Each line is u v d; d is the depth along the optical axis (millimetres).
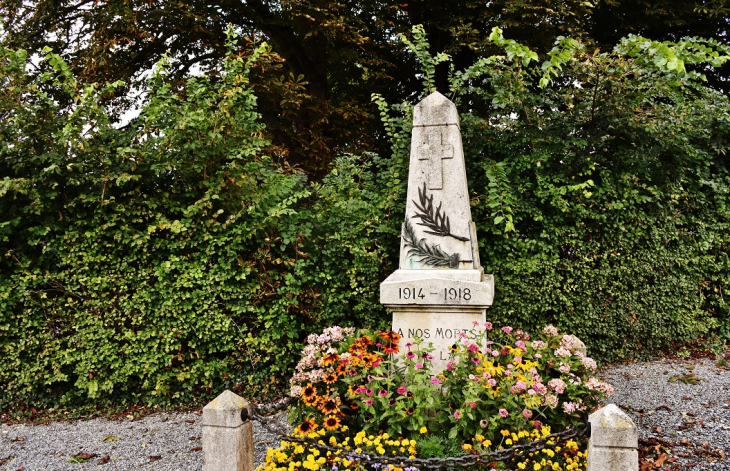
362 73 12789
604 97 6332
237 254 5906
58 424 5566
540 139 6223
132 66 10648
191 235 5891
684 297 7359
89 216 5770
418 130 4945
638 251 6969
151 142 5805
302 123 11016
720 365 6770
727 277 7547
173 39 10656
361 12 11070
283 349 6043
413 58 12469
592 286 6734
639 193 6836
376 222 6211
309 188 7195
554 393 3979
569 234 6523
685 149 6770
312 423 3961
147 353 5820
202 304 5875
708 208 7383
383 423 4043
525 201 6332
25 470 4430
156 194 5883
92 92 5633
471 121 6262
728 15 10680
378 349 4699
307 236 6113
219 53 10617
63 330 5742
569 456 3771
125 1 8992
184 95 10094
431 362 4422
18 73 5629
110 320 5762
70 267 5770
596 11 11172
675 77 6207
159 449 4773
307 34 9680
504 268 6363
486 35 10430
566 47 5762
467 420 3814
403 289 4629
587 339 6777
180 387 6000
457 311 4605
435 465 3070
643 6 11062
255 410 3439
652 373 6555
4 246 5660
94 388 5688
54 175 5574
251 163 6020
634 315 7031
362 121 11445
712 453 4199
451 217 4840
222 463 3299
